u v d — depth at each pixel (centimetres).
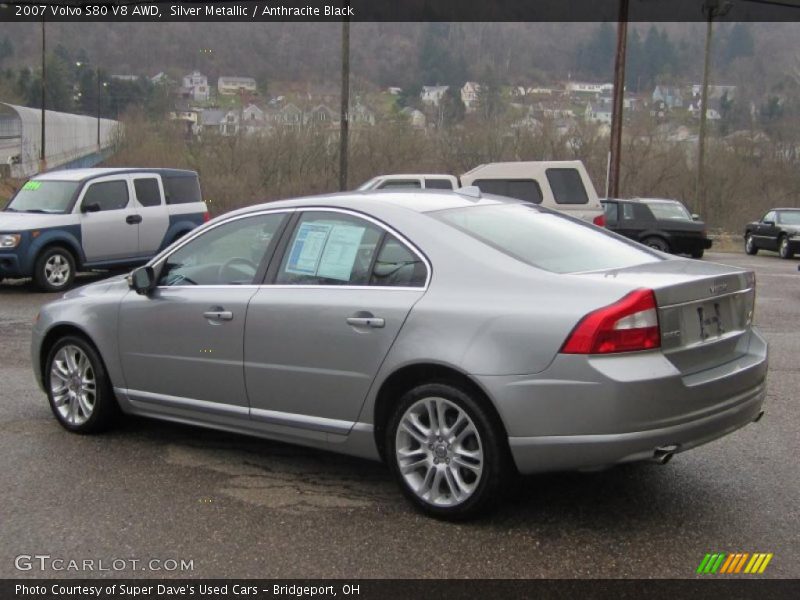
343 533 442
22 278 1508
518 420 423
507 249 466
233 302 528
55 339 634
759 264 2311
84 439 607
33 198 1477
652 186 4556
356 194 534
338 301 486
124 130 4828
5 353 905
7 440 604
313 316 492
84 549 425
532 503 482
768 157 4684
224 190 4347
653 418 411
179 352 555
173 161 4569
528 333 422
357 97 4903
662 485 512
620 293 418
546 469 425
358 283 488
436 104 5062
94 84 6825
